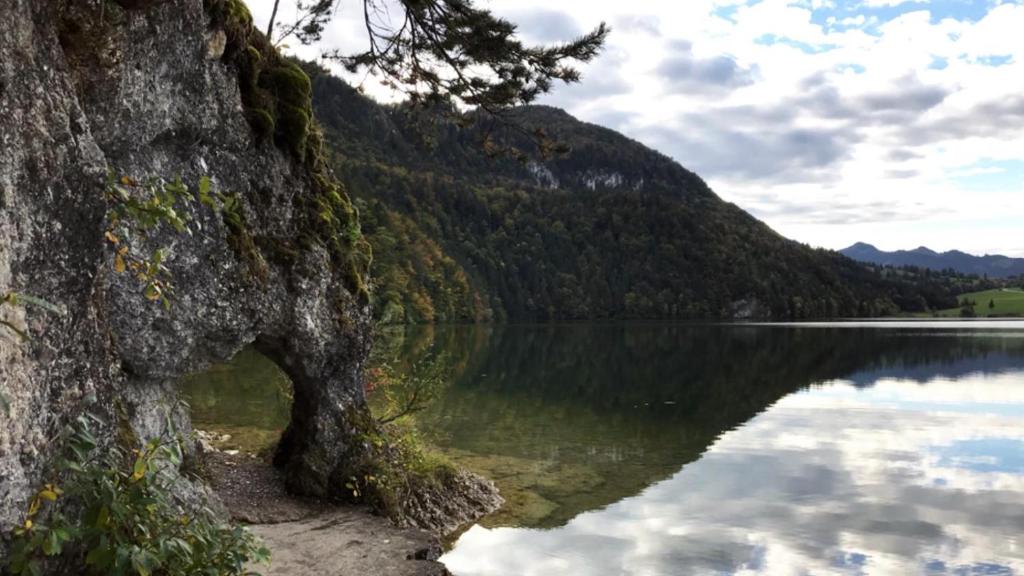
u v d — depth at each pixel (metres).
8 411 2.74
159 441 3.83
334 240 8.81
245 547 3.96
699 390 26.55
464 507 10.14
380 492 8.47
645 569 8.56
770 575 8.55
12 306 3.16
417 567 6.48
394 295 61.69
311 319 8.22
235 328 7.25
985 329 82.50
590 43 9.20
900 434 17.77
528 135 10.61
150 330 6.32
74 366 3.66
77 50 4.84
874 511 11.23
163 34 5.88
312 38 11.11
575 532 9.79
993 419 20.05
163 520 3.75
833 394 25.44
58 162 3.44
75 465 3.28
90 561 3.19
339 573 6.22
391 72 10.84
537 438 16.41
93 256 3.72
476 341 53.75
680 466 14.09
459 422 18.03
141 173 6.04
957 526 10.52
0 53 3.15
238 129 7.34
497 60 9.52
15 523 3.11
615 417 19.97
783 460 14.81
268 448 9.94
